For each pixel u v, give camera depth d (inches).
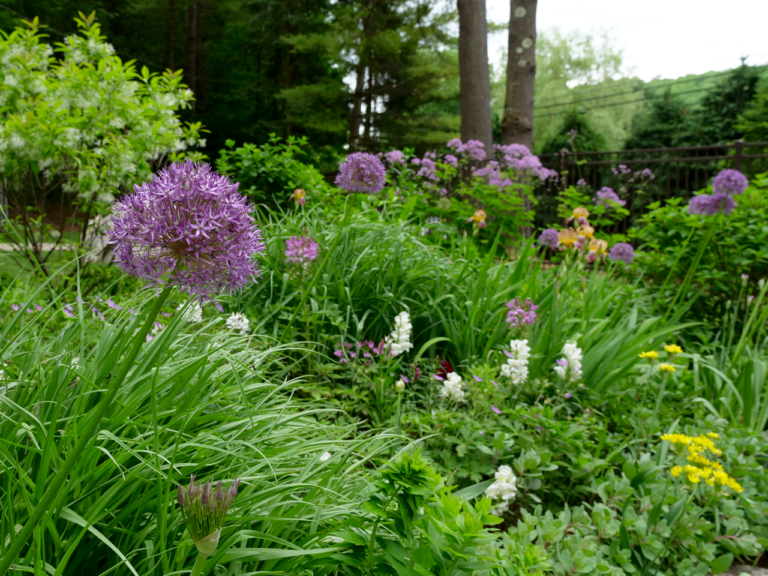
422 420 118.3
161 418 69.9
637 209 575.5
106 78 198.5
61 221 191.5
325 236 177.0
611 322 187.6
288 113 901.2
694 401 156.3
